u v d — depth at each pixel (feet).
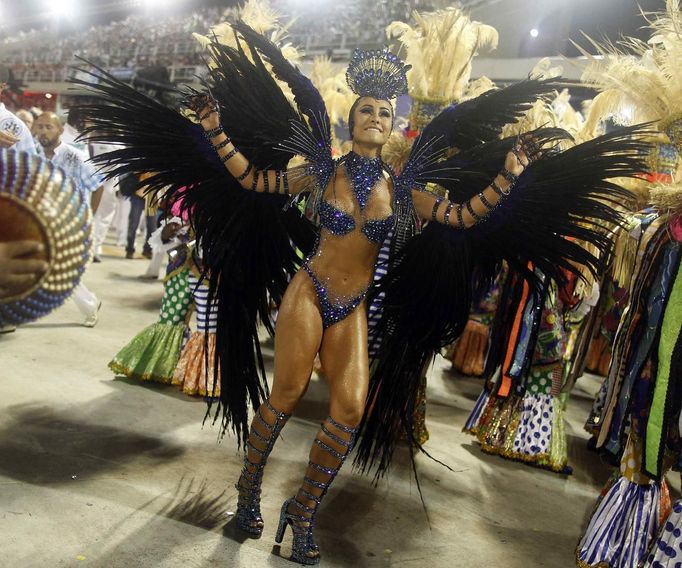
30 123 22.90
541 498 12.25
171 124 9.29
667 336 9.39
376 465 12.50
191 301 14.78
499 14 33.53
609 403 10.61
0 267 3.09
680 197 9.43
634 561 9.51
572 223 9.68
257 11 13.62
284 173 9.23
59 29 89.81
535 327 13.10
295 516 8.80
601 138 9.18
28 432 11.35
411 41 14.17
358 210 8.88
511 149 9.23
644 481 9.78
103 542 8.46
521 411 13.92
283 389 8.81
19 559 7.80
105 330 18.65
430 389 18.60
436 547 9.82
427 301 10.46
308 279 8.93
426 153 9.59
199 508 9.74
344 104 21.39
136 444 11.59
